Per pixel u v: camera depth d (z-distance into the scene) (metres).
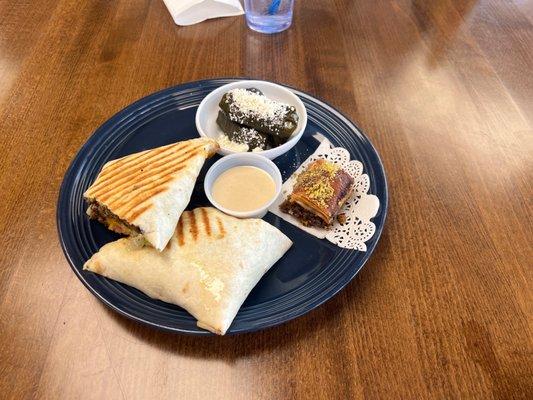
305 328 0.28
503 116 0.41
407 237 0.32
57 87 0.41
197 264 0.28
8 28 0.46
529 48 0.48
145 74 0.42
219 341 0.27
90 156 0.35
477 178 0.36
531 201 0.35
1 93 0.40
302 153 0.37
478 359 0.26
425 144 0.38
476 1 0.53
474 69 0.45
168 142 0.37
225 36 0.47
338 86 0.43
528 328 0.28
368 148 0.36
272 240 0.30
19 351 0.26
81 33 0.46
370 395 0.25
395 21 0.50
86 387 0.25
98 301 0.28
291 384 0.25
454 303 0.29
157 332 0.27
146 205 0.29
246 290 0.28
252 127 0.37
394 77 0.44
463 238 0.32
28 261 0.30
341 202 0.33
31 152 0.36
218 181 0.35
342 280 0.28
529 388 0.25
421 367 0.26
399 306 0.29
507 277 0.30
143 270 0.28
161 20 0.47
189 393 0.25
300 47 0.46
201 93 0.40
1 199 0.33
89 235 0.31
